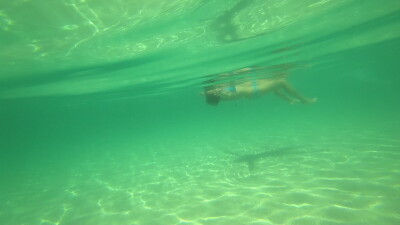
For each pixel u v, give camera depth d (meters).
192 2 5.89
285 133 22.62
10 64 9.90
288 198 7.78
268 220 6.61
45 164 23.11
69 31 6.79
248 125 36.91
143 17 6.36
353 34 13.03
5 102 23.25
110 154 24.31
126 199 9.99
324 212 6.59
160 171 14.01
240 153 15.98
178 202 8.80
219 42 9.73
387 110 32.44
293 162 11.93
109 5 5.53
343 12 8.68
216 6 6.29
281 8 7.14
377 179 8.36
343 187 8.06
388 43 19.92
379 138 15.09
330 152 12.99
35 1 5.12
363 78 51.09
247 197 8.34
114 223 7.89
